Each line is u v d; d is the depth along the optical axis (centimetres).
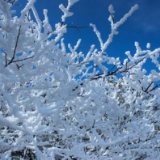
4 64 166
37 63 221
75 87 212
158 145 371
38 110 150
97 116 288
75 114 291
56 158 327
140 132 322
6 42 164
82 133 280
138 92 354
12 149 205
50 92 212
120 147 338
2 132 216
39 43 181
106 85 373
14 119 149
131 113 357
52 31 195
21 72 180
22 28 167
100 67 210
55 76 202
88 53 222
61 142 309
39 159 210
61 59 205
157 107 371
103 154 318
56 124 258
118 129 343
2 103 199
